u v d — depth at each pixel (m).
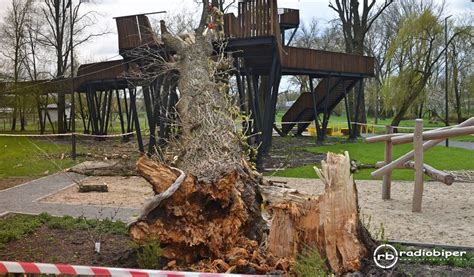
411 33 28.81
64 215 7.85
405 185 11.27
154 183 4.99
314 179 12.25
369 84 42.88
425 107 36.75
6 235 6.29
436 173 8.72
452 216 8.16
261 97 23.41
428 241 6.58
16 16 32.25
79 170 13.60
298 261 4.64
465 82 35.94
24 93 29.38
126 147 21.08
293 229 4.90
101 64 22.25
